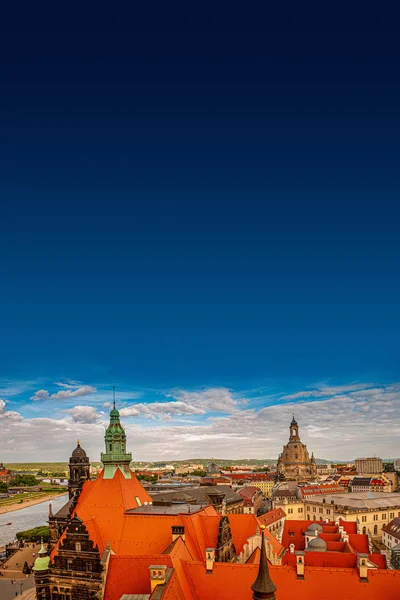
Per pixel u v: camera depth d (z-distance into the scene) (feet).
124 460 431.02
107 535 366.22
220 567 291.17
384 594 266.36
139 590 295.07
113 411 441.27
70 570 348.38
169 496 578.66
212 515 423.23
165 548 351.25
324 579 276.82
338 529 532.73
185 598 272.10
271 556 414.82
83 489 493.77
